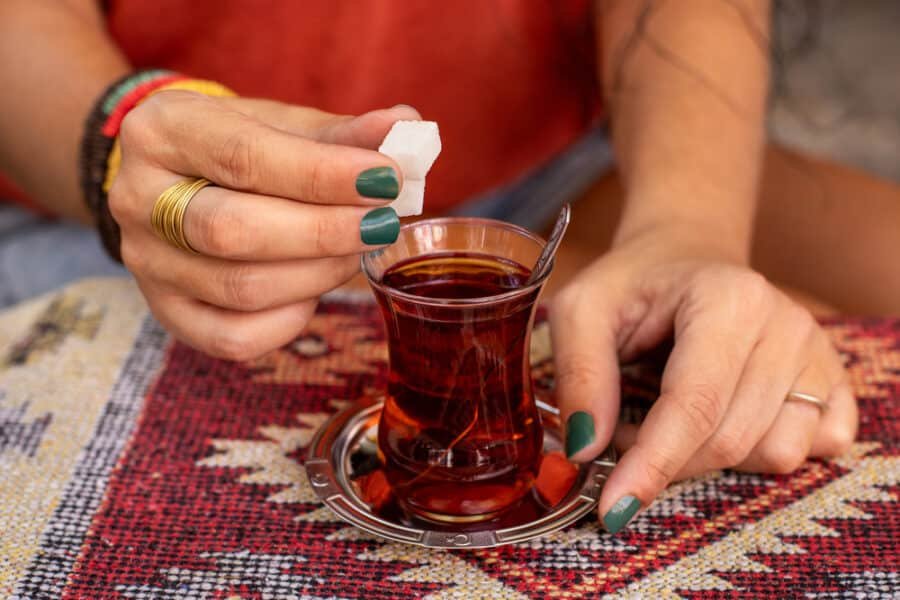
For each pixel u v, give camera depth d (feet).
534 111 2.83
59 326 2.05
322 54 2.65
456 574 1.58
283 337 1.72
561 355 1.76
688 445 1.62
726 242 1.95
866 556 1.60
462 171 2.87
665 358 1.86
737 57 2.31
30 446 1.78
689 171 2.09
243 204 1.57
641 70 2.33
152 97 1.69
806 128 5.11
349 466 1.71
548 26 2.69
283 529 1.65
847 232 2.46
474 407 1.58
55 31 2.29
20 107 2.23
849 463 1.76
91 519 1.66
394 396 1.62
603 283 1.82
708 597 1.54
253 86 2.69
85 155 1.89
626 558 1.60
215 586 1.56
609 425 1.68
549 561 1.60
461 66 2.70
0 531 1.64
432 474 1.60
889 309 2.42
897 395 1.88
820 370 1.75
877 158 4.89
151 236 1.69
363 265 1.59
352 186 1.54
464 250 1.65
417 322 1.55
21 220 2.94
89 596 1.55
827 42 5.73
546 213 2.83
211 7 2.56
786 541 1.62
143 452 1.78
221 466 1.75
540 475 1.70
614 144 2.37
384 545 1.63
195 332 1.73
